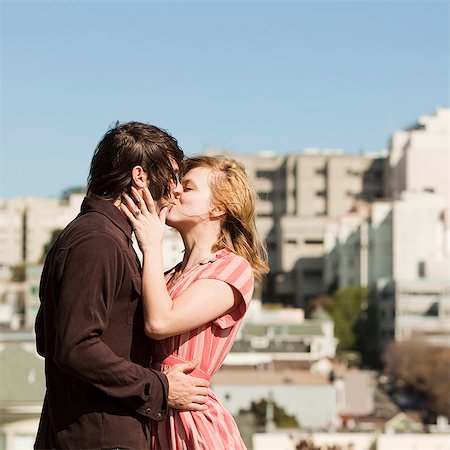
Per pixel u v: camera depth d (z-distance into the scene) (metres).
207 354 6.70
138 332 6.46
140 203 6.54
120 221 6.46
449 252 166.62
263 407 71.56
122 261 6.29
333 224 187.12
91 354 6.06
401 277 168.38
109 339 6.30
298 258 196.38
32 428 19.17
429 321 143.50
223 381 76.62
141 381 6.20
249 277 6.83
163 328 6.42
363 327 146.62
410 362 107.56
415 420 90.38
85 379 6.09
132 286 6.38
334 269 184.00
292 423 70.81
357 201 195.75
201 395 6.62
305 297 195.25
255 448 49.28
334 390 75.25
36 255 196.12
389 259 171.12
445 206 170.62
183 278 6.86
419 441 51.78
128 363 6.19
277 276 196.62
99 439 6.17
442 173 193.12
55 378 6.28
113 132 6.61
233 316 6.76
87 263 6.16
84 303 6.12
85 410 6.19
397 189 197.25
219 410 6.80
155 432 6.73
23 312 95.44
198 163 7.14
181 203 7.07
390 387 108.56
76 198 172.00
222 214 7.07
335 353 133.25
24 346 27.97
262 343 98.56
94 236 6.23
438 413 93.38
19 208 194.75
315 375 82.56
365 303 149.25
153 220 6.56
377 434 53.09
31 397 19.81
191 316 6.54
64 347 6.05
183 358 6.70
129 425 6.23
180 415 6.66
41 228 195.25
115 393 6.13
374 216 172.12
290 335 105.56
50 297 6.31
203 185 7.08
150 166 6.55
